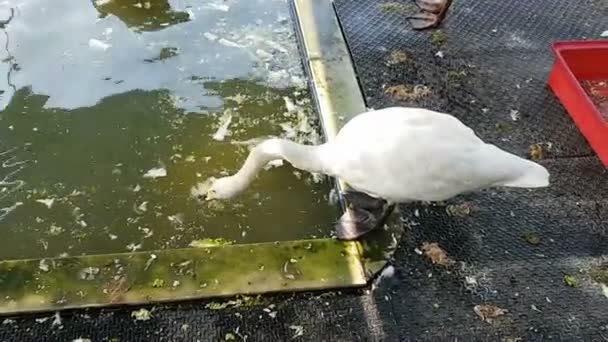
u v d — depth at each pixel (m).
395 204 2.30
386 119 2.08
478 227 2.32
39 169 2.50
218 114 2.72
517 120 2.69
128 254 2.15
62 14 3.12
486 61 2.91
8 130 2.62
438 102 2.74
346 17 3.05
